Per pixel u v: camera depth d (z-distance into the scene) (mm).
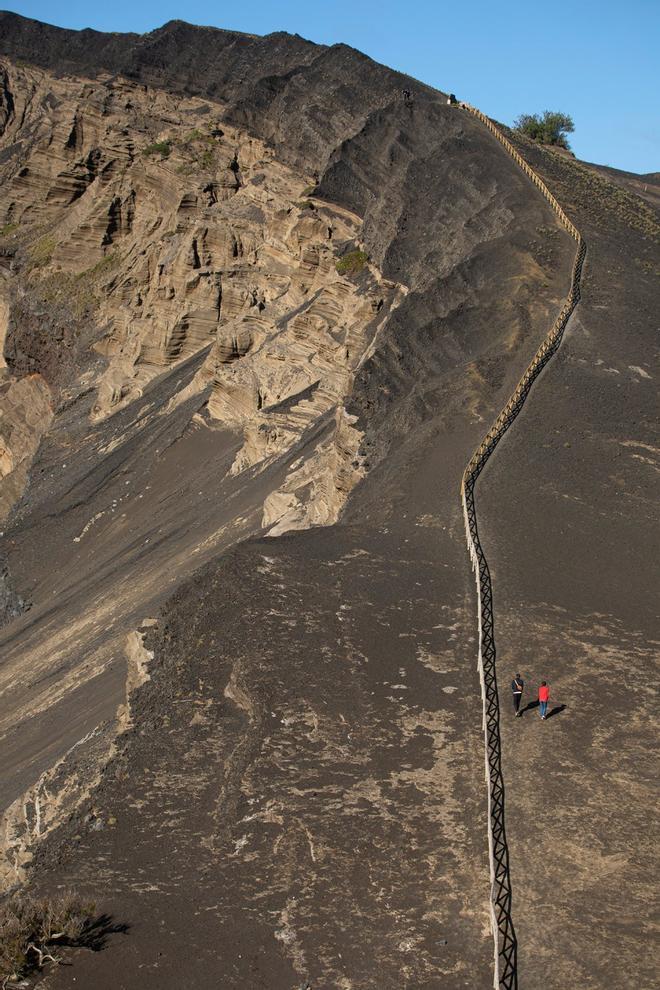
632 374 41938
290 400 56500
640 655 23766
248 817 19484
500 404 38781
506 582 27172
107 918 17703
